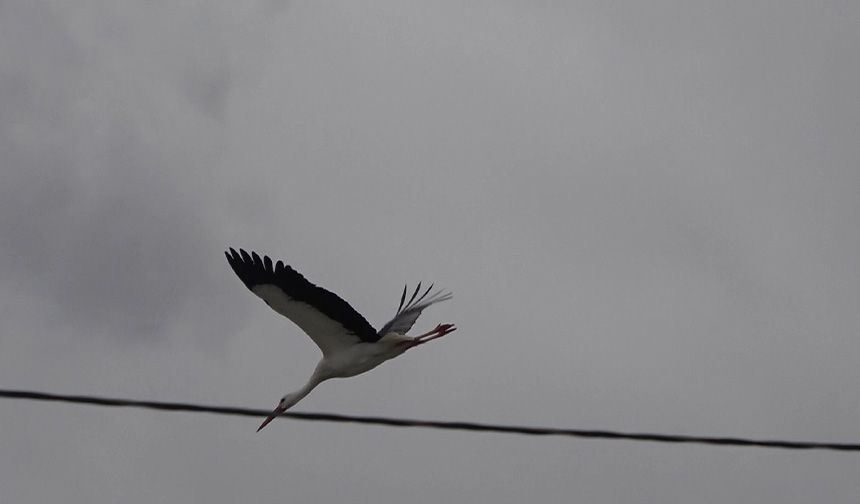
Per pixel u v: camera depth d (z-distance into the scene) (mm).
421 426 10562
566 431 10508
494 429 10617
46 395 9992
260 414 10477
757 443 10578
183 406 10305
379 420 10641
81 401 10180
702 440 10516
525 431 10602
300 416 10539
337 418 10625
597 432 10523
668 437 10562
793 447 10633
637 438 10617
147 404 10148
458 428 10578
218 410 10492
